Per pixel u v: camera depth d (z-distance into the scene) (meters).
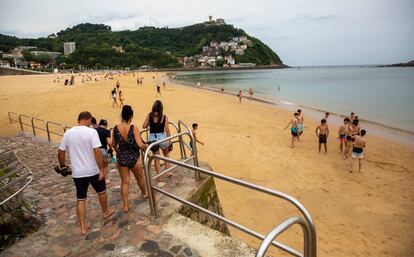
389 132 17.69
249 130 16.53
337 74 128.25
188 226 4.11
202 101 28.11
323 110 26.17
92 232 4.08
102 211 4.63
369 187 9.17
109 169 6.57
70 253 3.68
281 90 49.09
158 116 5.10
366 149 13.57
